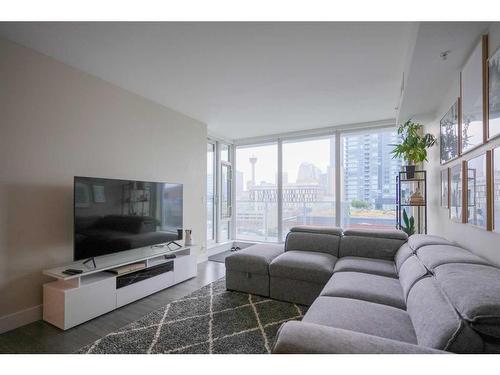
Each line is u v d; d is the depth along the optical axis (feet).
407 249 8.10
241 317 7.72
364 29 6.46
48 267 7.84
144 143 11.07
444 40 5.85
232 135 17.71
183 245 12.32
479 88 5.80
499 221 5.08
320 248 10.40
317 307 5.57
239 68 8.57
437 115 10.17
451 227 8.45
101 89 9.37
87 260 8.36
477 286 3.82
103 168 9.41
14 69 7.11
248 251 10.44
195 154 14.02
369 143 15.17
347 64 8.26
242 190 19.07
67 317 7.03
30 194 7.45
